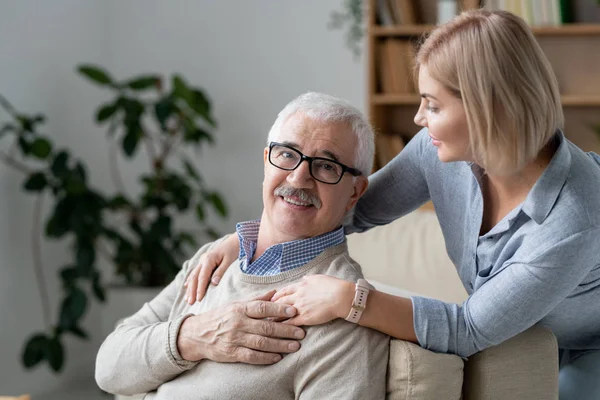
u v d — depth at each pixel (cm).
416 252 263
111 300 408
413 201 191
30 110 394
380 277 261
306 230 162
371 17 390
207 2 452
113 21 459
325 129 160
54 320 412
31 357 367
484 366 149
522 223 150
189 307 175
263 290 162
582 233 139
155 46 459
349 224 198
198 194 451
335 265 160
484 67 136
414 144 185
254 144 453
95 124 441
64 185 374
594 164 151
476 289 159
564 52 388
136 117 396
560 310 164
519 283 140
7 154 376
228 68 452
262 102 449
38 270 399
